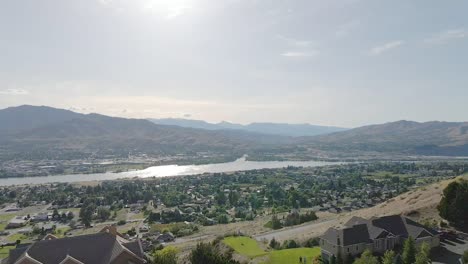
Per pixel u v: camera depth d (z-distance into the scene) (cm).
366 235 10125
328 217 19362
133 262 8738
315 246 12025
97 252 8856
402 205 14688
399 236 10306
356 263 8569
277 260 10294
